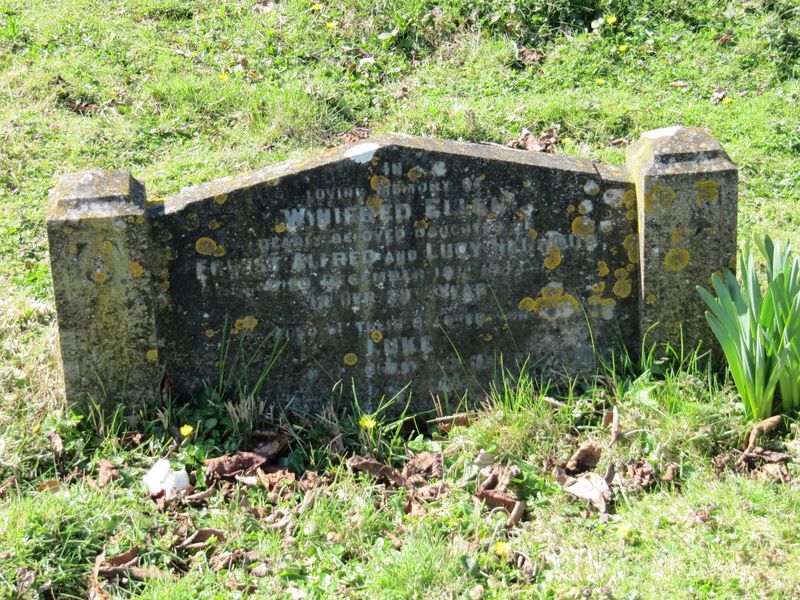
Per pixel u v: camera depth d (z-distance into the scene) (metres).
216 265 1.57
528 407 1.58
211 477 1.49
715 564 1.32
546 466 1.51
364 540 1.40
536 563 1.34
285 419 1.58
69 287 1.52
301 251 1.58
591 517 1.43
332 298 1.60
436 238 1.59
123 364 1.55
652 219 1.59
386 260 1.59
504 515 1.43
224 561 1.36
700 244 1.60
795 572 1.30
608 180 1.60
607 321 1.64
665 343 1.63
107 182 1.54
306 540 1.39
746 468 1.48
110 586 1.31
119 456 1.50
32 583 1.29
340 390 1.62
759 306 1.55
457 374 1.64
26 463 1.48
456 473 1.50
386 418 1.63
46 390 1.60
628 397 1.58
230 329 1.59
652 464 1.49
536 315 1.63
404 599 1.29
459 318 1.62
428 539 1.38
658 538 1.37
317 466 1.53
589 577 1.31
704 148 1.60
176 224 1.55
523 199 1.59
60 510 1.37
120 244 1.51
